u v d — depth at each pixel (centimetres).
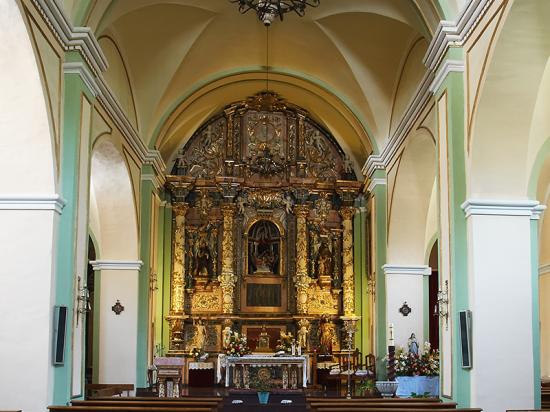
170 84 1761
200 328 2103
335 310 2183
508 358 1019
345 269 2177
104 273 1673
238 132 2250
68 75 1109
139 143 1672
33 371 1009
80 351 1110
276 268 2203
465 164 1090
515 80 993
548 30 922
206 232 2189
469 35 1079
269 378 1570
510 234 1049
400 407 988
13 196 1038
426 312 1784
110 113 1395
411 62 1558
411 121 1499
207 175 2234
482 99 1016
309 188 2217
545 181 1373
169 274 2144
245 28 1705
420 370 1617
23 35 937
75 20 1109
